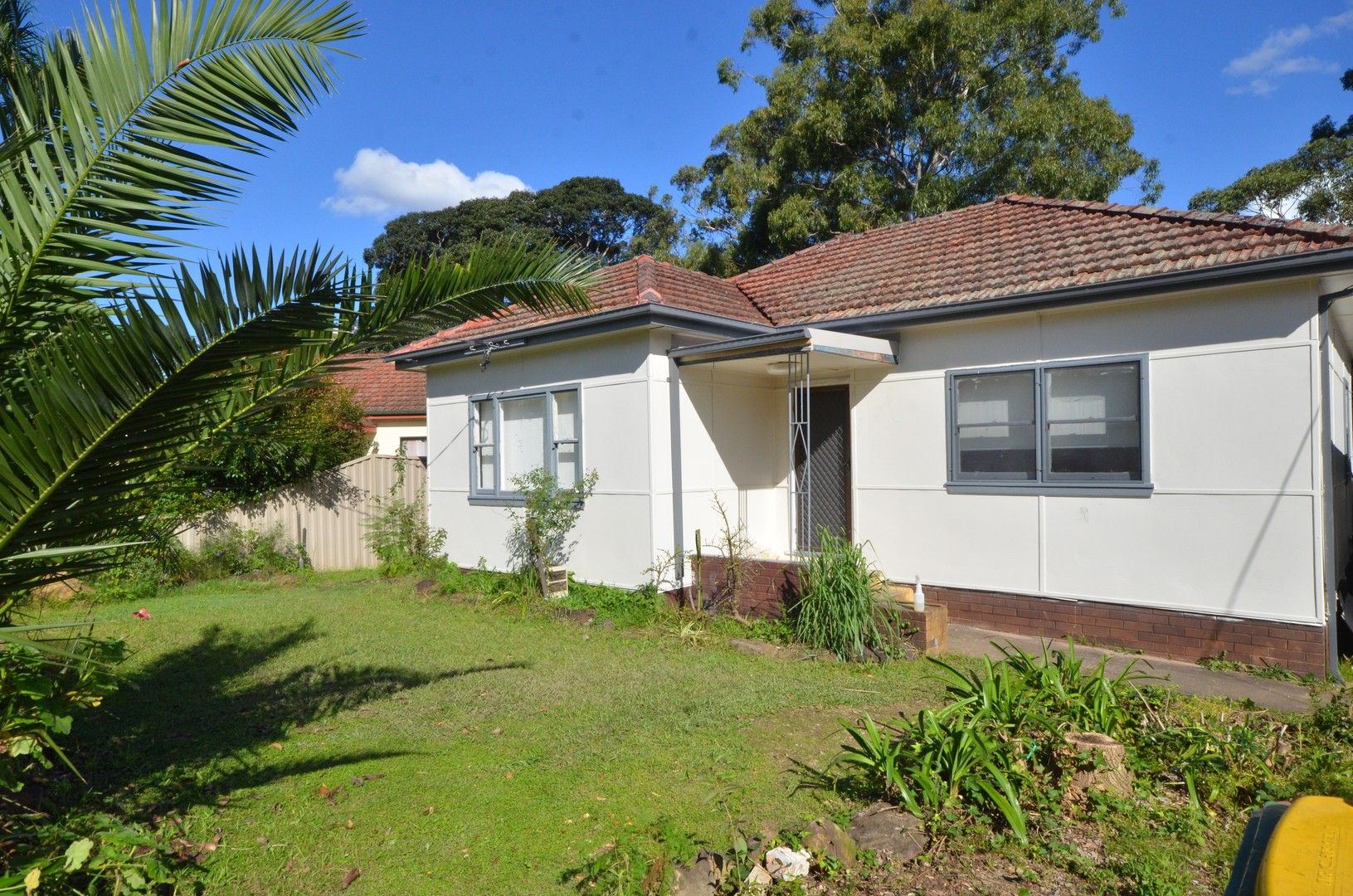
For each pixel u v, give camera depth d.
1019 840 3.97
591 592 10.44
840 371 10.73
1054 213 11.03
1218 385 7.82
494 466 12.48
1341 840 2.03
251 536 14.09
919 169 23.00
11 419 3.09
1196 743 4.85
